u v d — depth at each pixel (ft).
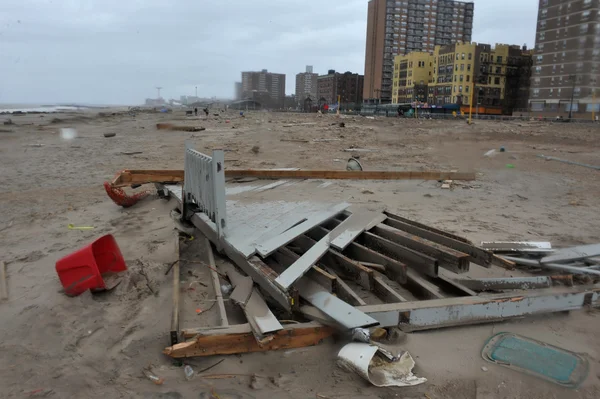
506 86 325.01
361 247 15.11
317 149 58.13
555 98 220.43
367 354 9.75
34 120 123.85
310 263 13.01
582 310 12.99
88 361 10.17
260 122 132.16
